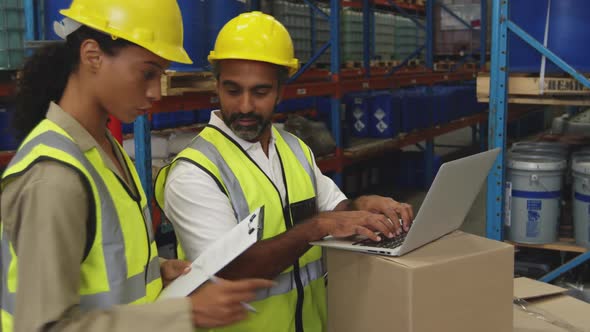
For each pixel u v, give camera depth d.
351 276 1.52
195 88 3.21
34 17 3.40
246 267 1.50
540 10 2.80
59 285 0.95
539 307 2.04
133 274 1.15
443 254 1.47
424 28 7.45
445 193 1.43
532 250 3.42
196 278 1.18
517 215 3.11
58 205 0.96
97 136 1.17
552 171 3.01
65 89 1.13
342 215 1.61
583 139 3.85
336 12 4.82
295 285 1.71
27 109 1.14
